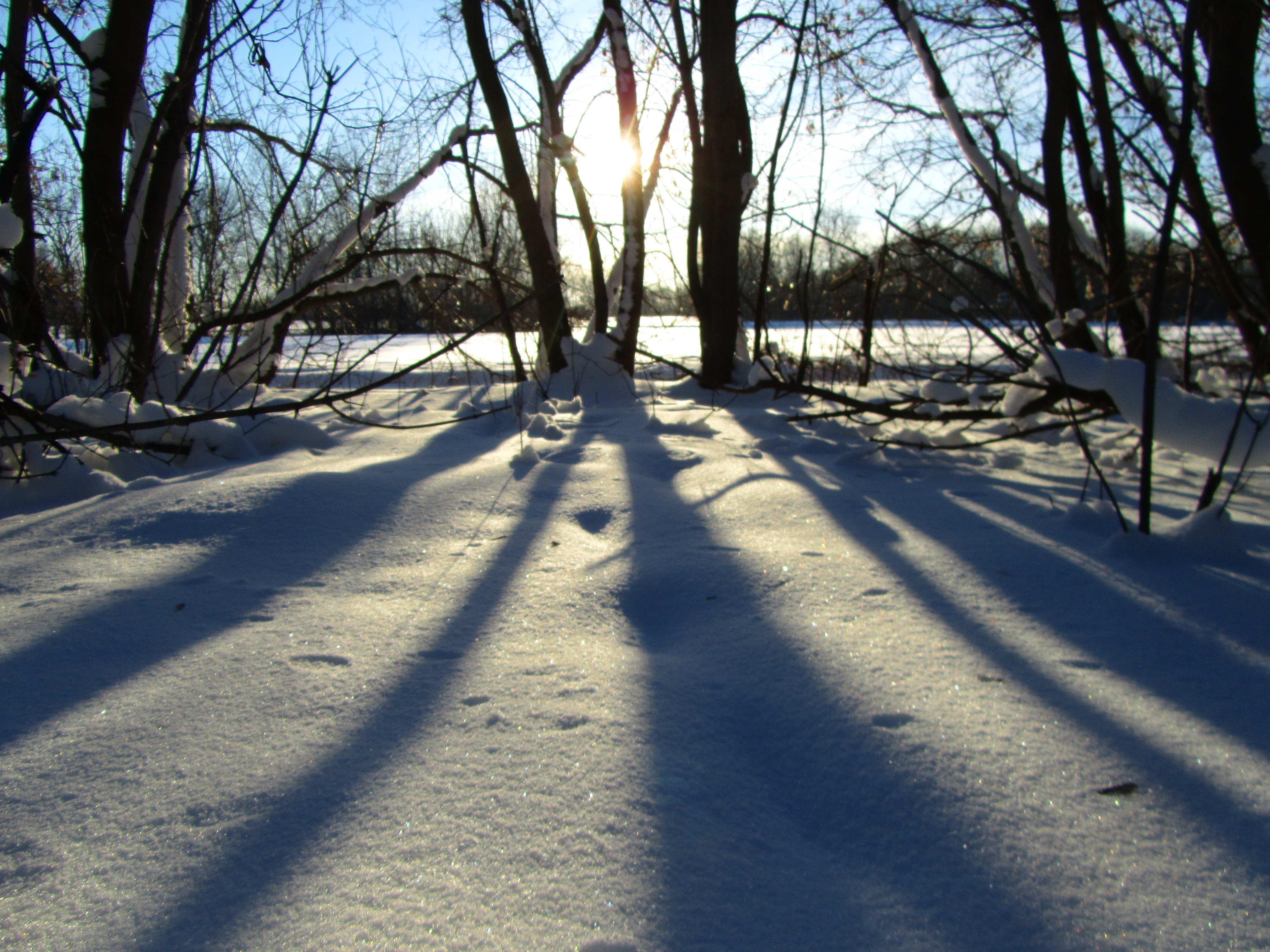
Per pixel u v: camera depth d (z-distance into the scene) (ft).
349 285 22.06
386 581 7.50
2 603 6.86
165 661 5.70
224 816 3.94
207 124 20.10
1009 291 8.94
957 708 4.90
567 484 11.06
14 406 11.43
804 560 7.80
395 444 15.31
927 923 3.27
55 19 17.17
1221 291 14.01
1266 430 7.99
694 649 6.08
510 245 30.86
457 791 4.09
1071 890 3.41
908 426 18.12
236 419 15.44
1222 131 12.91
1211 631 6.05
